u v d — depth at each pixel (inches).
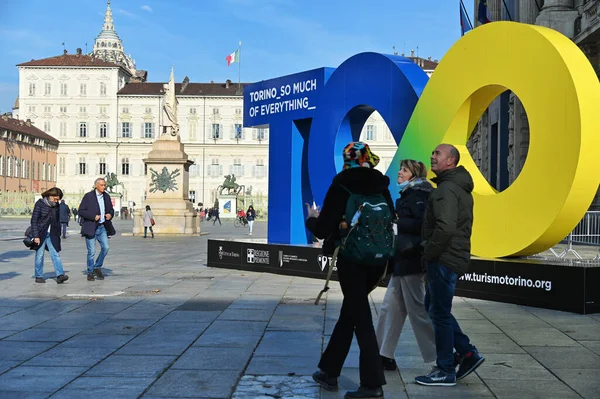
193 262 642.8
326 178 498.0
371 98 461.1
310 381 210.2
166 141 1256.8
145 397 191.8
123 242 1019.9
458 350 215.5
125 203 3725.4
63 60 3747.5
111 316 323.0
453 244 206.5
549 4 887.1
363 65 466.9
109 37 5777.6
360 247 194.7
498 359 241.0
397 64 441.4
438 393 200.5
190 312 335.6
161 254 757.9
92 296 391.5
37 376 213.3
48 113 3732.8
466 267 207.8
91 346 256.5
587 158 331.6
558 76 340.2
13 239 1080.2
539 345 263.0
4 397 190.5
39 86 3730.3
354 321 198.4
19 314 327.9
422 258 211.2
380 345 229.3
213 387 202.4
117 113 3725.4
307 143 553.3
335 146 493.0
